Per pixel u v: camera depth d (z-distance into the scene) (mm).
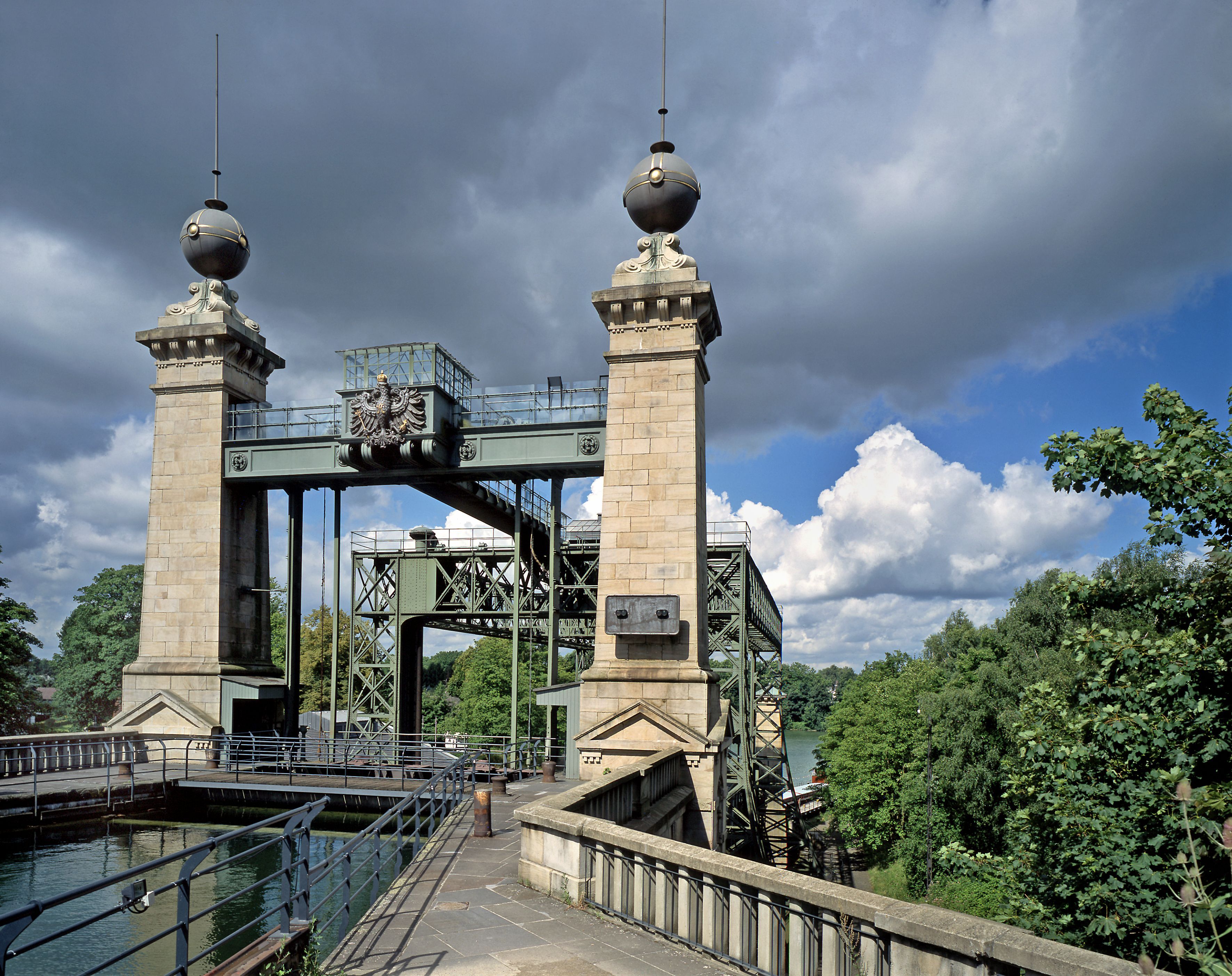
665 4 31344
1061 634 42562
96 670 71812
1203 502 10312
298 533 35344
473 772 27047
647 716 25672
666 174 29266
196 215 35375
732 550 41188
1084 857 11805
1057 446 11688
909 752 57375
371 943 9734
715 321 29516
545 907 11297
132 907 6207
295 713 34812
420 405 30703
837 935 7602
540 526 39312
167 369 34906
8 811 25078
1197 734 10875
